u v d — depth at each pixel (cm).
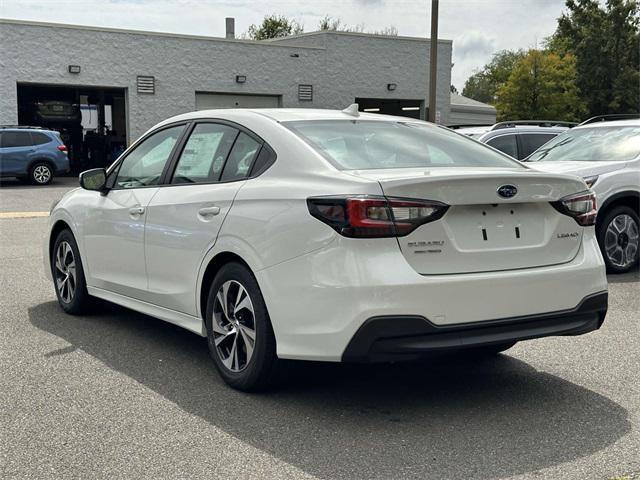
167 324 600
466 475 325
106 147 2916
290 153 420
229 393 431
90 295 608
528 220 405
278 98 3036
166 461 338
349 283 358
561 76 4869
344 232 362
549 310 399
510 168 441
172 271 481
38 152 2267
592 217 430
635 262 850
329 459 341
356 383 452
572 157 884
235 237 419
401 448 354
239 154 454
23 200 1819
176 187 490
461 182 377
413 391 439
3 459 340
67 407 407
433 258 372
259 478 321
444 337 369
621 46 5316
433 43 2134
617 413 404
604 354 518
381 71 3219
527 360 505
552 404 418
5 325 592
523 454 348
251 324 418
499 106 4941
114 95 2895
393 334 357
